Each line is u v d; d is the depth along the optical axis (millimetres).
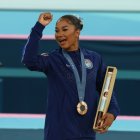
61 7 22297
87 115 10078
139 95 20859
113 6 22328
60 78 10109
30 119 20375
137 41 21438
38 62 10086
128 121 20219
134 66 21203
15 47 21328
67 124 9984
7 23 22047
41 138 18719
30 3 22359
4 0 22297
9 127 19719
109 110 10273
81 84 10156
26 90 20922
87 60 10406
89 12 22297
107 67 10406
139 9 22297
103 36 21625
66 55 10336
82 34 21656
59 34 10156
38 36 10000
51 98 10141
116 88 20969
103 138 18734
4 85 20984
